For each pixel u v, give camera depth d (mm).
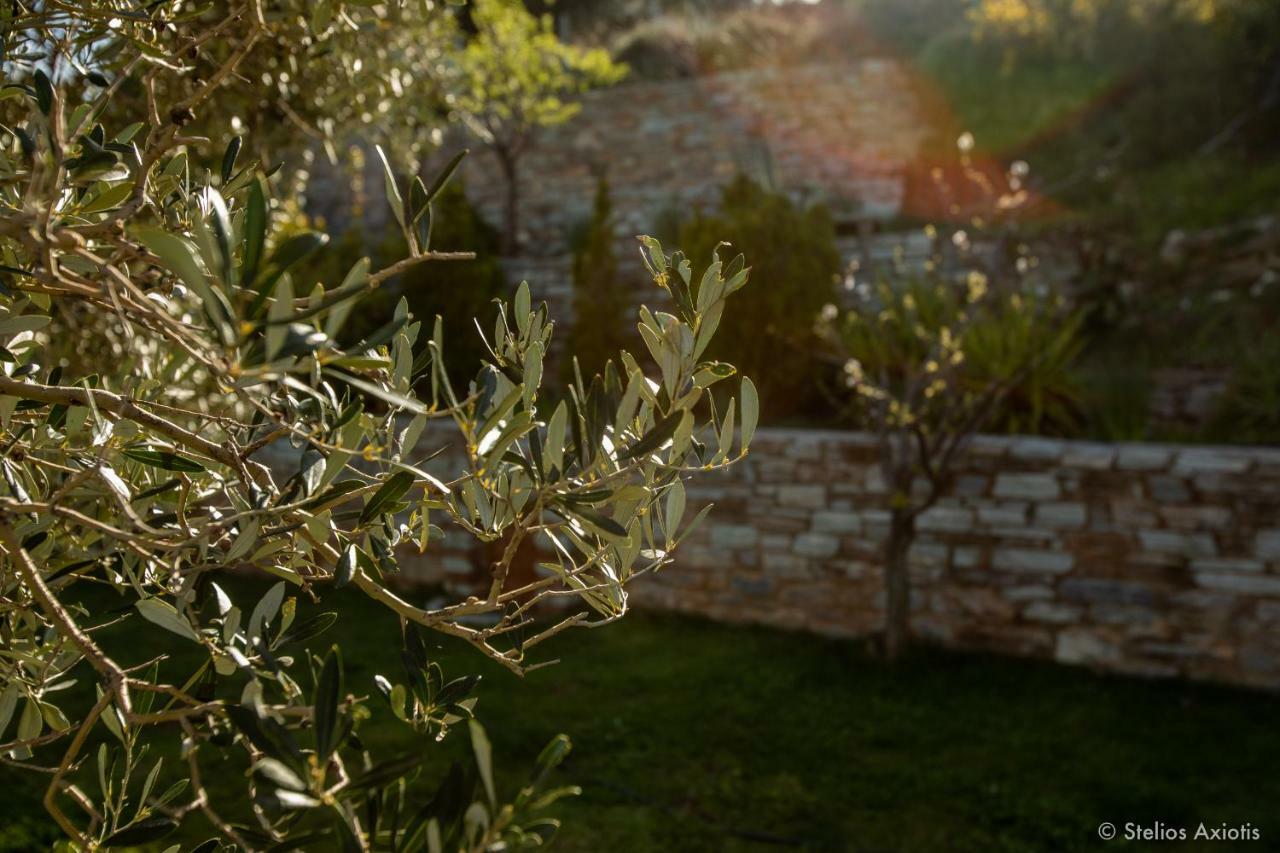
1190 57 11609
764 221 8312
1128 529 6133
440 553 7695
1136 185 10836
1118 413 7418
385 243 9820
